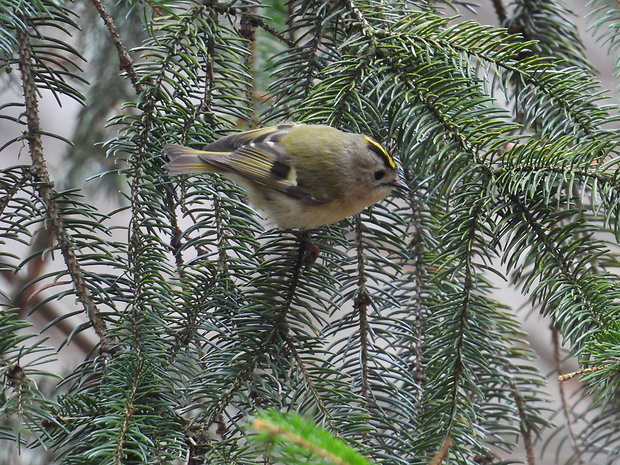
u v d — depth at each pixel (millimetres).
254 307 4805
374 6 5496
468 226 4777
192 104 5477
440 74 5184
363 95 5438
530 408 6465
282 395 4520
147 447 3910
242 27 6332
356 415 4312
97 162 9320
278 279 5125
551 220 4719
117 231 11438
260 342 4707
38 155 4934
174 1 5906
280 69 5980
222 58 5680
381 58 5355
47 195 4828
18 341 4172
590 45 11359
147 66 5555
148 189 5148
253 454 3953
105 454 3775
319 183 5582
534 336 10203
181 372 4516
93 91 8906
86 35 8617
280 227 6078
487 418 6211
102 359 4508
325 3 5688
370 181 5633
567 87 5414
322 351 4863
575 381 9930
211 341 4809
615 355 3871
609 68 11086
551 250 4695
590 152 4727
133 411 4043
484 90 5441
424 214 6105
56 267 10977
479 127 4867
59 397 4129
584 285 4566
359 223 5680
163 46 5438
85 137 9234
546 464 9648
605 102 9211
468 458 4906
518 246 4723
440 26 5965
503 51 5379
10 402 3971
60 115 11523
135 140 5215
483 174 4848
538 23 7145
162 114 5527
